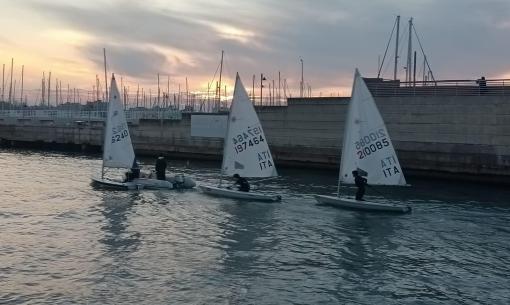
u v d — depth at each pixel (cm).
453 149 4397
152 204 2989
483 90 4347
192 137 6181
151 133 6438
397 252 2084
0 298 1478
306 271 1812
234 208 2922
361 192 2981
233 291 1595
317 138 5203
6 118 8312
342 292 1616
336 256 2008
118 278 1675
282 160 5409
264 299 1538
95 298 1502
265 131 5481
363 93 2969
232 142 3259
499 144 4194
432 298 1583
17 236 2167
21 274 1684
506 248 2172
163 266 1812
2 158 5912
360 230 2453
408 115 4597
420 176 4569
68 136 7312
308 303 1520
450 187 4053
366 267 1877
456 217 2805
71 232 2259
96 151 7144
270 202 3144
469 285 1705
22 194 3275
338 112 5069
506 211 3009
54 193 3331
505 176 4159
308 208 2966
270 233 2350
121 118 3656
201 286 1628
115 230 2316
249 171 3234
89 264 1808
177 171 4912
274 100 7925
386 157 2948
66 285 1598
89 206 2886
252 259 1934
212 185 3603
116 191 3453
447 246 2192
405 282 1723
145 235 2244
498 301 1567
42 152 6931
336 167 5097
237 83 3195
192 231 2347
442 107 4434
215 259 1919
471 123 4309
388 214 2855
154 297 1525
